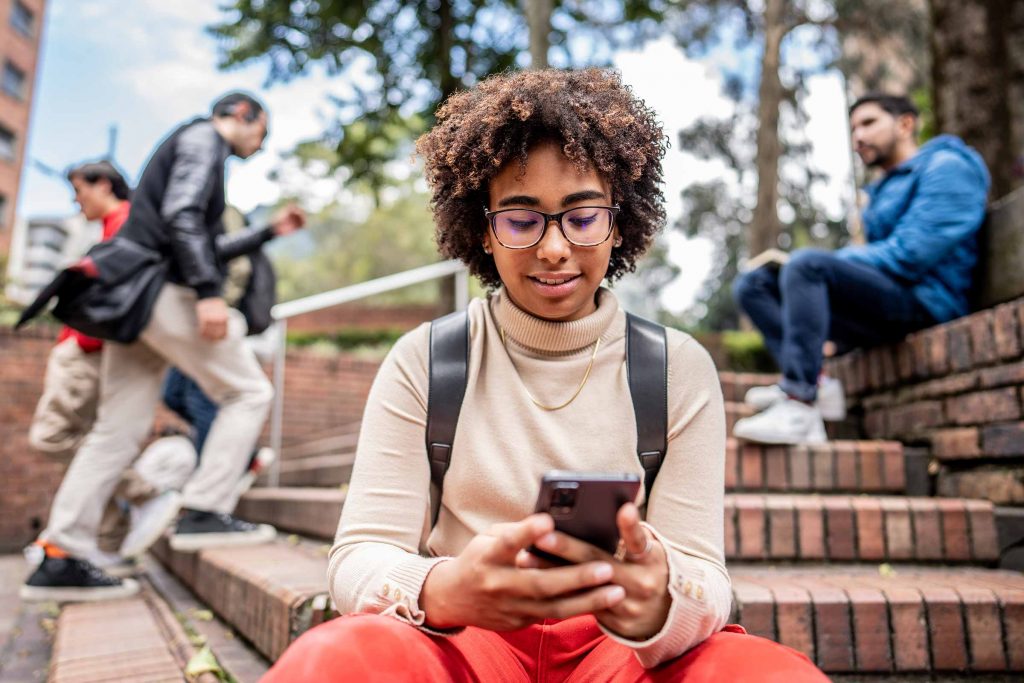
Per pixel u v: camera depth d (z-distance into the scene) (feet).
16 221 80.12
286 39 21.45
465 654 3.20
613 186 3.89
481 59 22.35
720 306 48.32
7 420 20.08
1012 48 15.02
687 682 2.78
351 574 3.25
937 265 9.64
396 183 23.70
